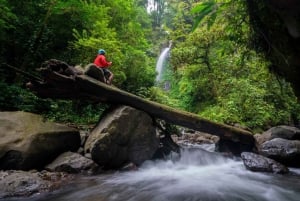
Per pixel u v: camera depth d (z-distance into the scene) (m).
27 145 5.69
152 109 7.14
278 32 4.30
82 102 11.34
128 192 5.06
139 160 6.85
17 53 11.45
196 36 14.77
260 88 13.00
